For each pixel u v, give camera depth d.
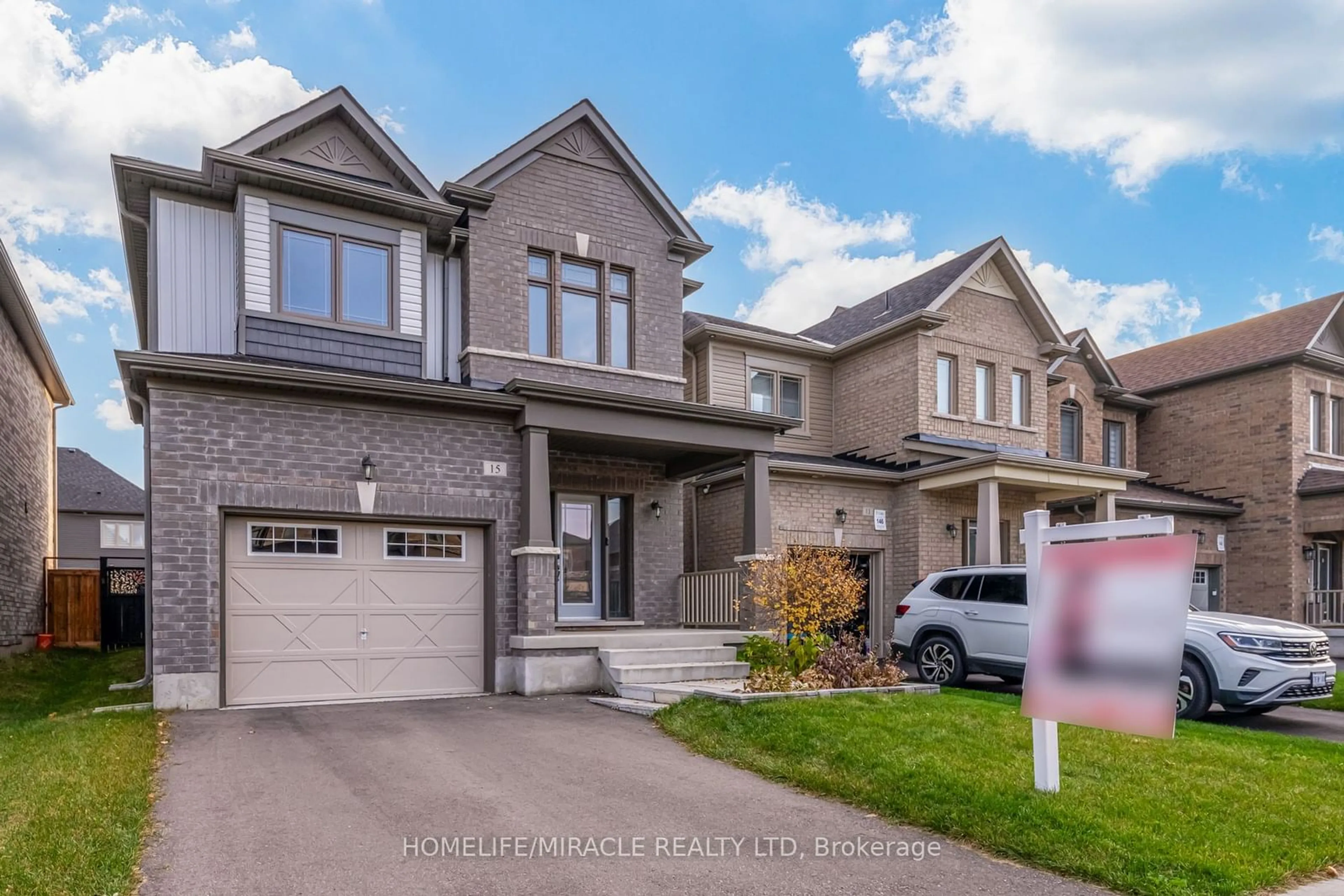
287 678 9.74
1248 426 20.58
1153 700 4.75
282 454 9.72
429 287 12.10
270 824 5.14
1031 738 6.95
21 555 16.84
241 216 10.39
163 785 6.00
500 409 10.97
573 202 13.02
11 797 5.38
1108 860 4.43
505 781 6.20
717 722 7.83
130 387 10.45
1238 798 5.52
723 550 15.37
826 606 10.93
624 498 13.69
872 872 4.47
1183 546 4.74
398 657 10.39
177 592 9.05
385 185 11.76
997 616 10.98
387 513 10.24
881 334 17.52
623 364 13.34
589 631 12.66
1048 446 20.20
